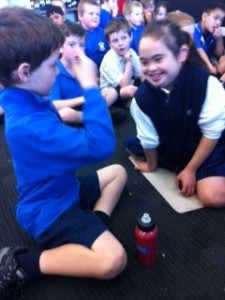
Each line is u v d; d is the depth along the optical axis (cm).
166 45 93
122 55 199
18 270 82
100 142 75
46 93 78
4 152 152
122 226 103
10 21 69
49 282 86
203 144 108
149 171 128
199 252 91
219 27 231
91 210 102
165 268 87
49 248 91
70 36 141
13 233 103
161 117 107
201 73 100
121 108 187
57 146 74
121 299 80
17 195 121
